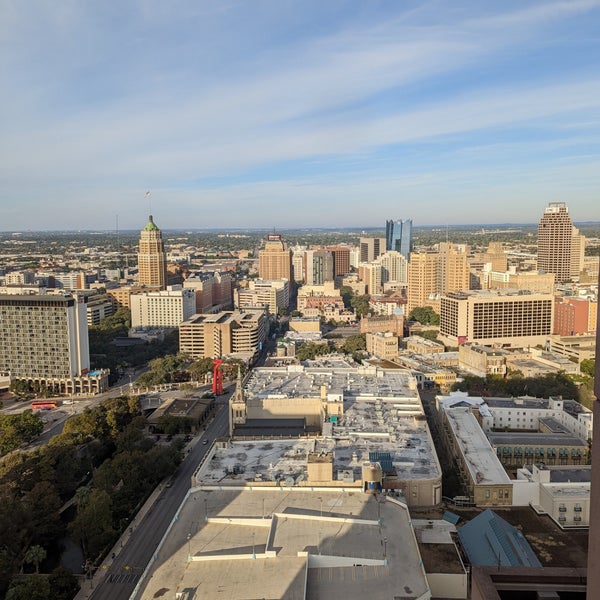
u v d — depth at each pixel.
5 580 194.12
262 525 184.88
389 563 163.88
